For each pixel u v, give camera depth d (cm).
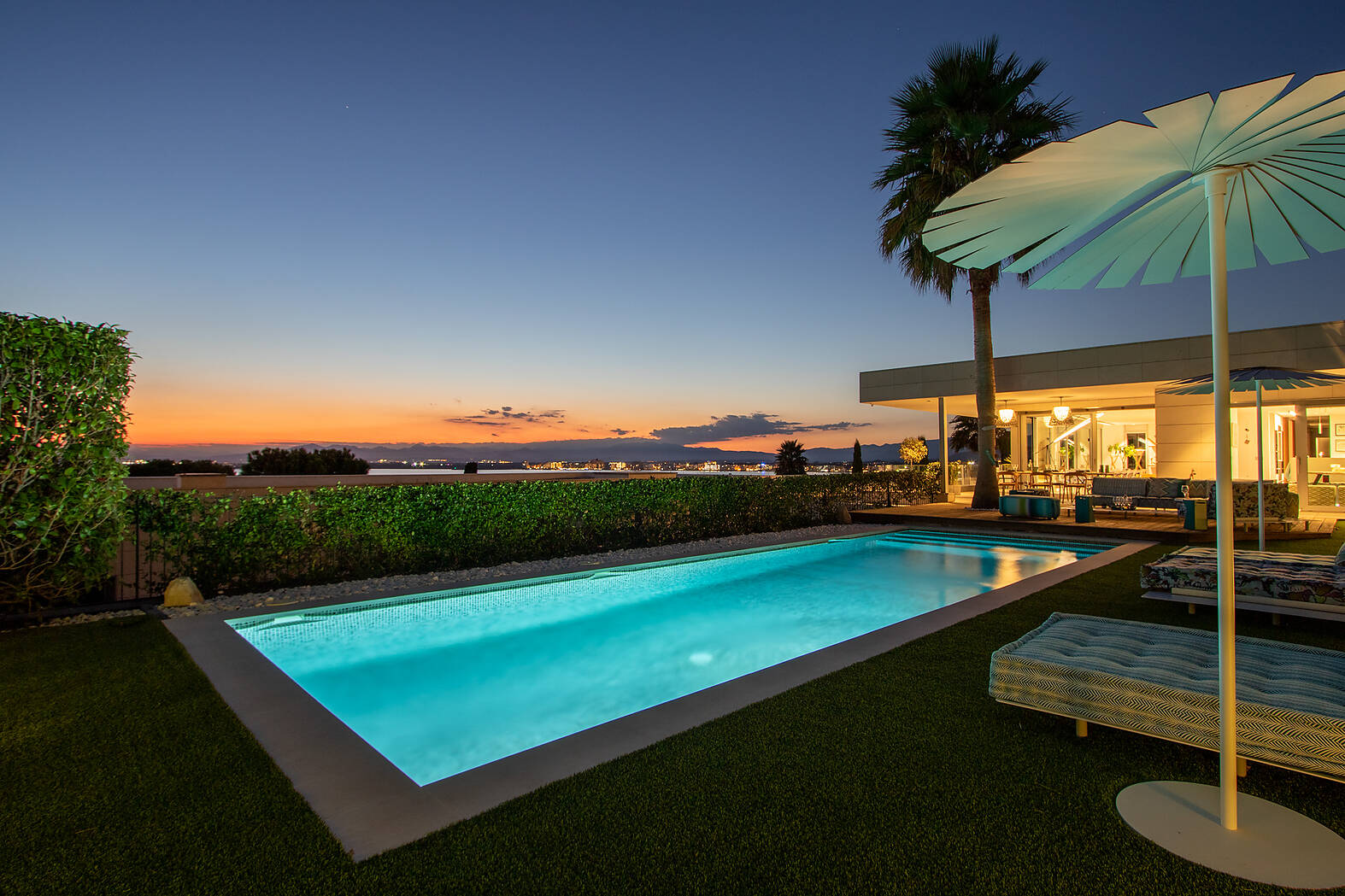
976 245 264
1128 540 1036
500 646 567
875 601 739
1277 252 274
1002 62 1238
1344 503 1430
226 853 212
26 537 529
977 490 1420
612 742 294
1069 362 1567
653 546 1059
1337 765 234
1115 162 199
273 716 329
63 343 534
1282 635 477
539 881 197
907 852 212
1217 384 219
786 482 1318
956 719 318
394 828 227
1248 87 156
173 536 633
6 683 380
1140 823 229
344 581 729
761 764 272
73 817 235
